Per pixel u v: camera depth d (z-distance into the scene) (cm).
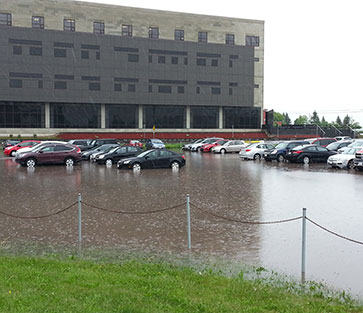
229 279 689
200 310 536
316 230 1067
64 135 7012
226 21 7956
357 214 1253
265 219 1191
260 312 539
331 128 8938
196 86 7712
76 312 507
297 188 1817
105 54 7144
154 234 1030
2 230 1069
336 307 570
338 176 2294
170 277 687
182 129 7862
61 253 871
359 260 825
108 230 1070
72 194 1648
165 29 7612
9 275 668
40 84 6812
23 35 6675
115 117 7469
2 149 5653
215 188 1822
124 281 651
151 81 7444
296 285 683
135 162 2664
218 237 1002
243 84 8000
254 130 8294
